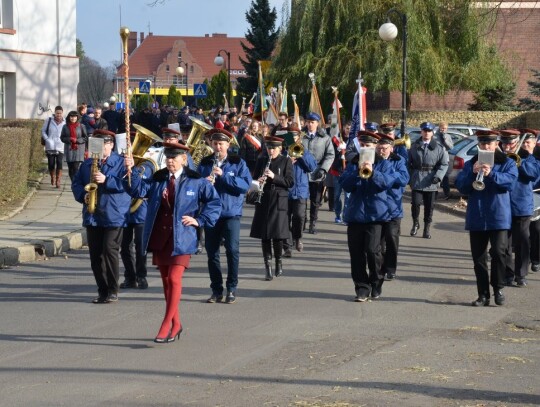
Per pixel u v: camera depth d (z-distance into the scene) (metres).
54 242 15.27
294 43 39.59
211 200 9.00
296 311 10.54
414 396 7.03
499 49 46.69
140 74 126.06
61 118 24.64
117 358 8.30
